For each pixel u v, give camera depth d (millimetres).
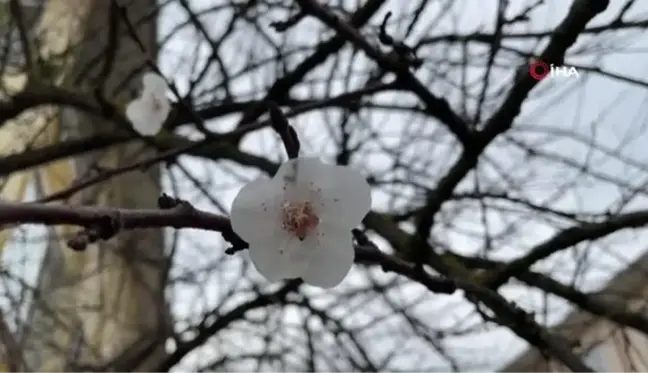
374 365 367
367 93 208
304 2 182
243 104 334
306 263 104
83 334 449
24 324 409
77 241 87
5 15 406
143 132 258
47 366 443
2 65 367
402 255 292
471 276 280
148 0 410
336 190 105
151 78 256
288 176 105
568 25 191
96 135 336
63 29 451
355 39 194
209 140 199
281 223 104
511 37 246
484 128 236
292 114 203
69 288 483
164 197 104
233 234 106
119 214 92
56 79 393
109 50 340
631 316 286
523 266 275
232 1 372
